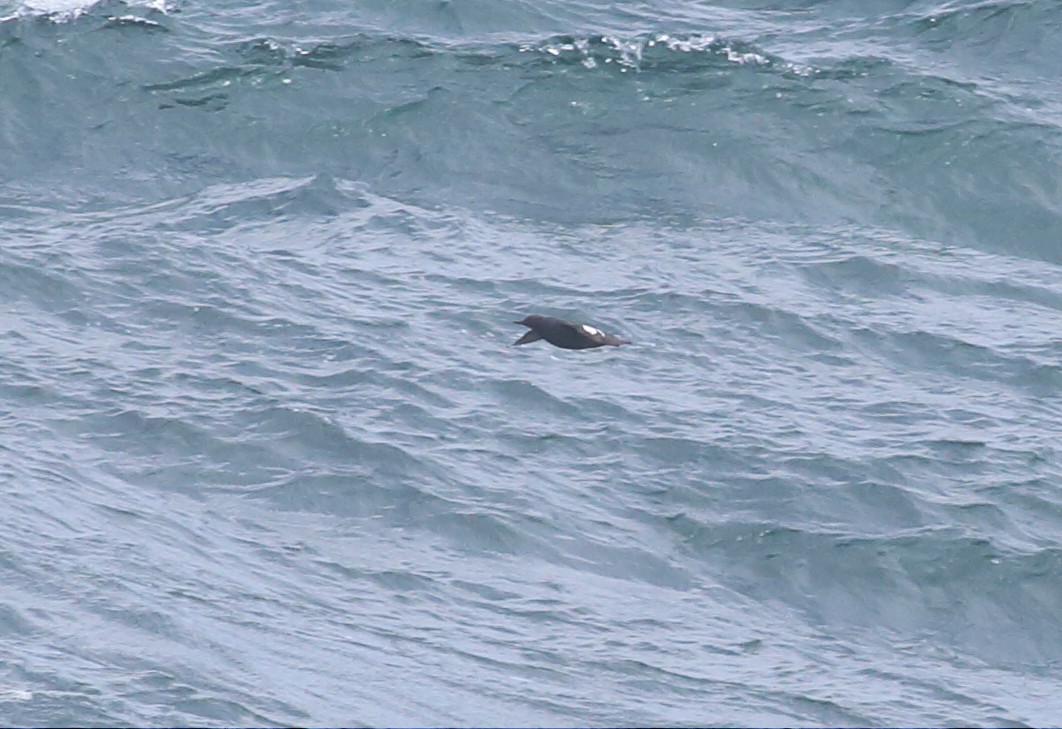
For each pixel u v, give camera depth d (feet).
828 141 476.95
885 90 495.82
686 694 261.85
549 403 348.79
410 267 411.54
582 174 465.88
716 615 289.12
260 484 314.35
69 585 270.87
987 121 482.69
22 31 511.81
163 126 485.15
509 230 439.63
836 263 423.23
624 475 325.62
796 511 316.19
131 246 404.16
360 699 250.78
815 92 492.95
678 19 548.72
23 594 266.98
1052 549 308.60
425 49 511.40
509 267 414.82
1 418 329.93
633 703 257.14
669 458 331.77
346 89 495.82
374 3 540.52
